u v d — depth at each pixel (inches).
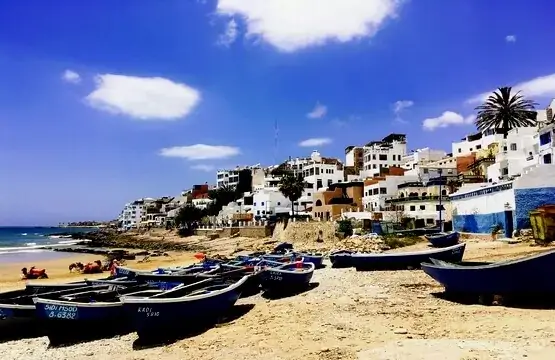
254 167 6382.9
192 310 698.2
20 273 2113.7
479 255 1279.5
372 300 826.8
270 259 1465.3
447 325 612.4
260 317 747.4
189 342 637.9
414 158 4247.0
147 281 1003.9
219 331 687.1
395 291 924.6
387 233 2285.9
